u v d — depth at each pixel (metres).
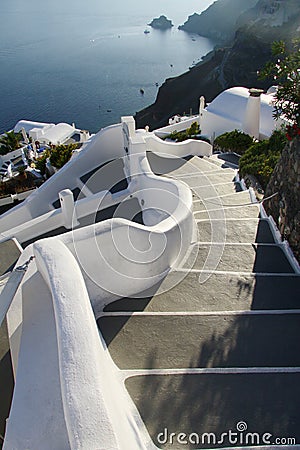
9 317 4.52
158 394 4.08
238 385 4.20
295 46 7.61
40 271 4.68
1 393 4.52
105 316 5.30
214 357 4.59
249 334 4.96
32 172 21.91
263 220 8.42
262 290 5.86
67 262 4.01
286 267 6.62
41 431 3.33
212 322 5.18
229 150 17.34
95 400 2.72
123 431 2.88
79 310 3.41
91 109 61.56
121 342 4.85
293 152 7.44
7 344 5.01
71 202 9.55
